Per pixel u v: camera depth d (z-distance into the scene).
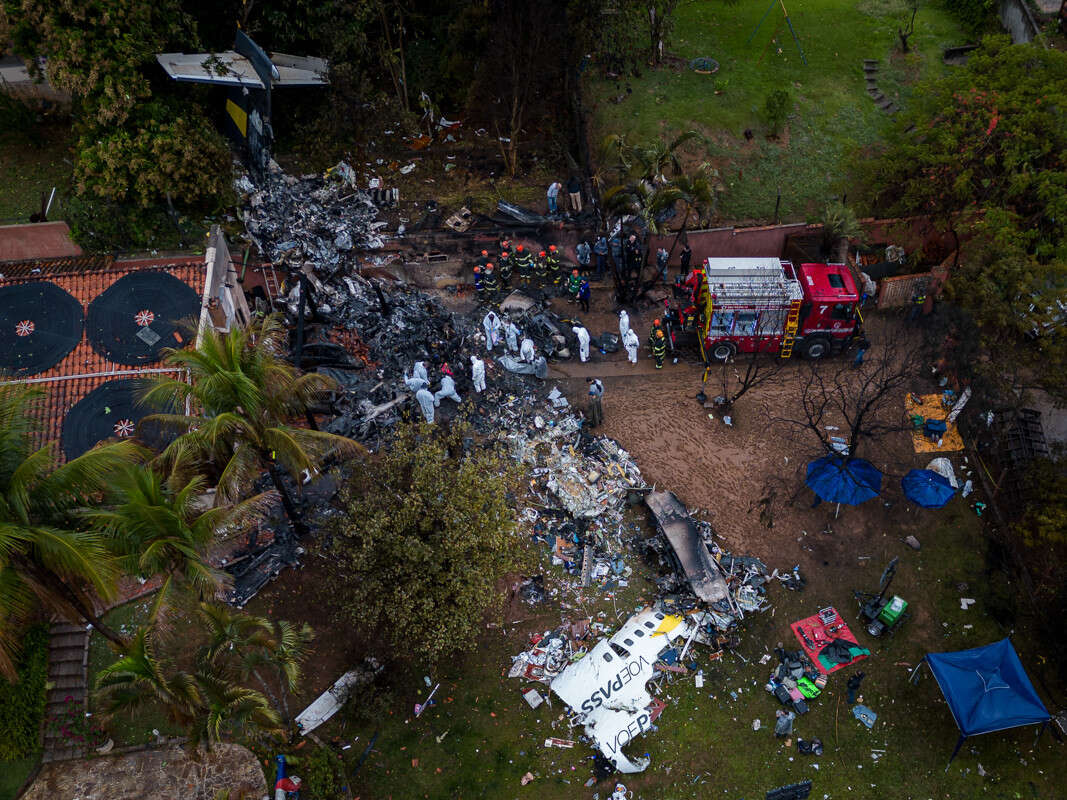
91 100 30.92
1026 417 29.56
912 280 34.00
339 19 36.94
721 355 32.50
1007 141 33.09
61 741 22.39
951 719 24.17
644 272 36.44
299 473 23.81
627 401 31.58
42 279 28.56
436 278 35.12
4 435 18.31
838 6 46.38
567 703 23.72
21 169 34.44
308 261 33.78
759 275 31.53
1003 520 28.08
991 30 43.78
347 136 38.34
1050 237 32.34
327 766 21.73
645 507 28.20
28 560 19.09
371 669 23.97
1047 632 25.64
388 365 31.27
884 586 26.48
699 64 42.53
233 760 22.31
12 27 30.38
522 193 37.84
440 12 40.38
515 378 31.86
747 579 26.67
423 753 22.94
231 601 24.91
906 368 31.31
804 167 39.00
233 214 33.53
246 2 35.09
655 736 23.52
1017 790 22.97
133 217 30.98
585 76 41.59
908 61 43.16
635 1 38.97
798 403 31.61
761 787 22.78
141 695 19.31
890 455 30.06
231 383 21.42
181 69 31.97
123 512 19.20
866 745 23.64
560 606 25.84
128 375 27.11
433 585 22.02
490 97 38.66
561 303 35.00
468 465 23.31
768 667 24.98
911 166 34.41
